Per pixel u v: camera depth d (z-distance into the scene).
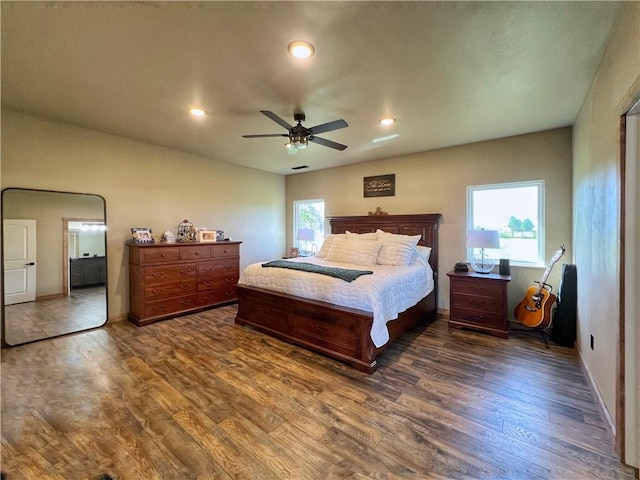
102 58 1.99
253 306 3.56
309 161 5.04
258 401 2.08
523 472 1.48
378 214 4.72
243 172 5.43
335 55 1.94
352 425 1.83
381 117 3.01
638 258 1.54
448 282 4.18
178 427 1.81
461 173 4.06
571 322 2.98
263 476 1.46
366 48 1.87
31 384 2.28
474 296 3.45
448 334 3.38
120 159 3.78
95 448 1.63
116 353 2.86
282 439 1.71
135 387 2.25
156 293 3.80
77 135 3.41
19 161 3.03
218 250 4.54
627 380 1.54
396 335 3.05
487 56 1.95
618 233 1.60
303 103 2.68
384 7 1.51
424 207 4.41
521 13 1.55
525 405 2.03
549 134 3.43
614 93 1.70
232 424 1.84
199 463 1.54
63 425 1.81
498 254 3.87
